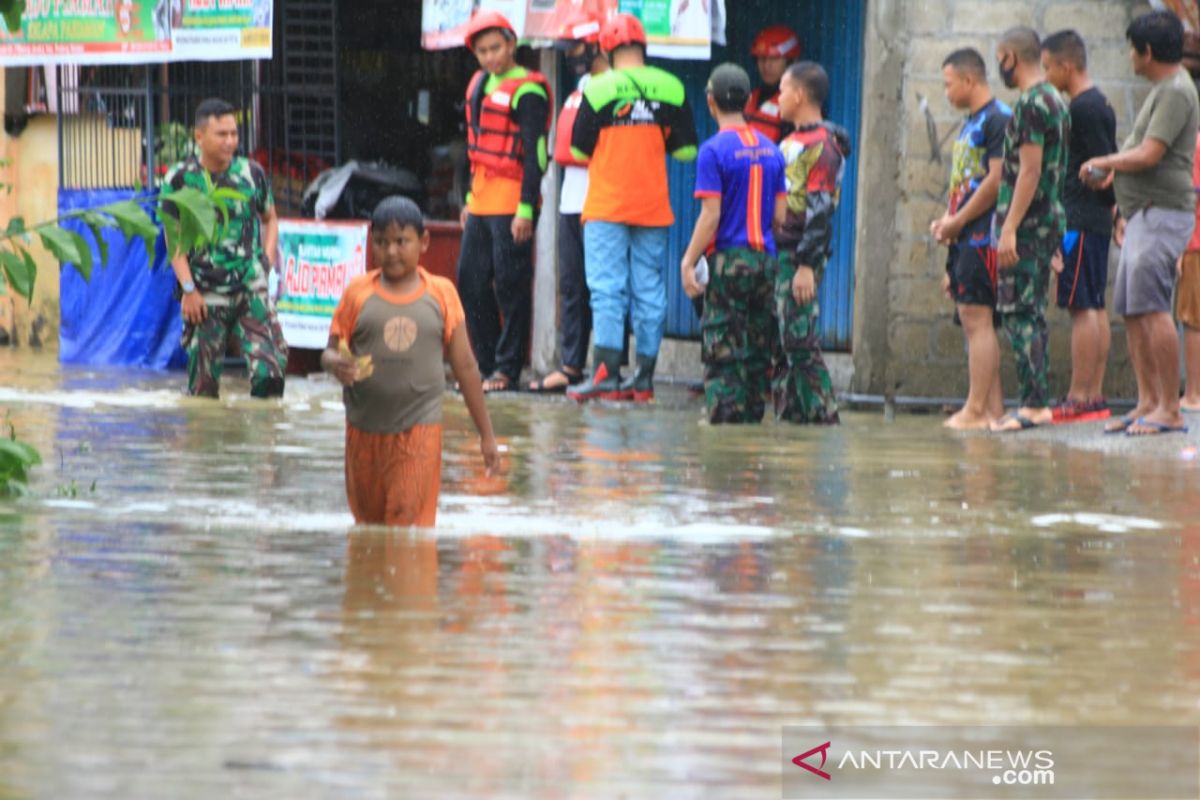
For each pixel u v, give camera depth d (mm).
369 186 48875
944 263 41469
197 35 47250
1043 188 35594
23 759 11664
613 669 14312
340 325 22641
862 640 15617
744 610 16844
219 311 40062
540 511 24156
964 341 41562
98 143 52188
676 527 22672
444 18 45906
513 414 38125
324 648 14844
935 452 32188
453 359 23344
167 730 12359
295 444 31141
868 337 41688
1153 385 35281
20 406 37438
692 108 47844
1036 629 16281
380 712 12883
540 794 11102
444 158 51031
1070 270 37469
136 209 23547
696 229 36781
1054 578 19062
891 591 18031
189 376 40344
